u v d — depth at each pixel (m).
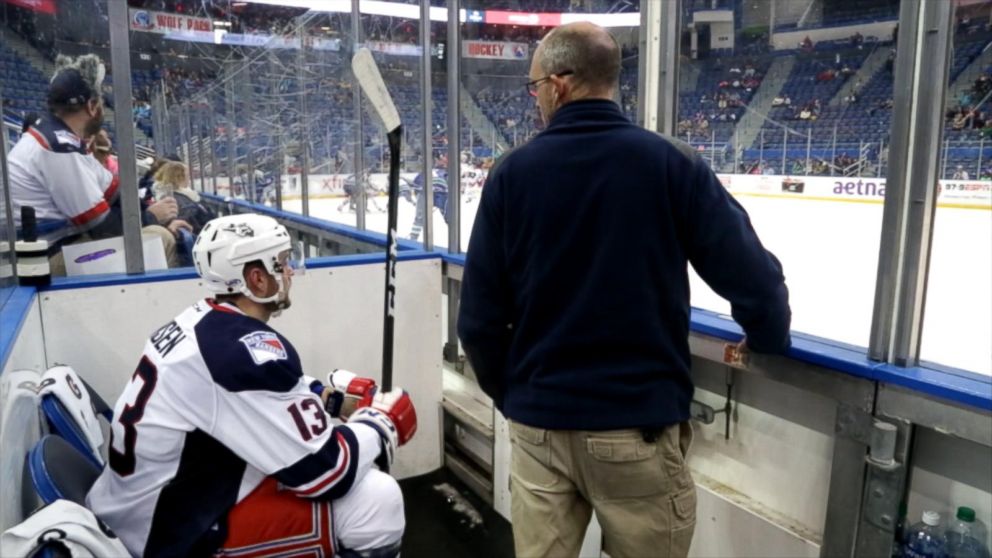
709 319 1.59
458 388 2.68
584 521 1.27
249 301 1.31
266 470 1.22
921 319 1.26
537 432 1.16
